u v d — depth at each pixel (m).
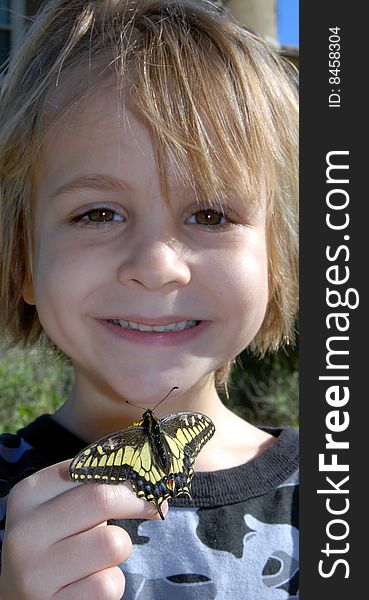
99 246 0.45
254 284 0.47
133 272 0.43
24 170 0.49
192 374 0.46
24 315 0.56
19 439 0.50
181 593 0.45
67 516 0.39
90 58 0.47
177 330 0.46
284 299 0.55
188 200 0.45
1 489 0.47
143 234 0.44
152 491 0.37
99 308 0.45
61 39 0.50
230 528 0.47
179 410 0.49
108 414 0.50
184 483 0.38
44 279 0.46
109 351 0.45
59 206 0.46
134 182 0.44
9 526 0.41
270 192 0.49
